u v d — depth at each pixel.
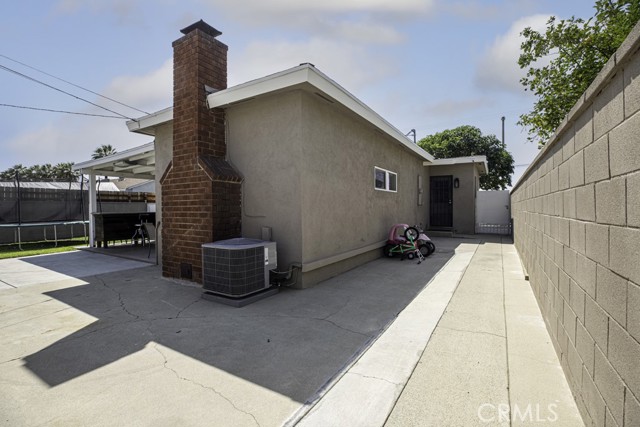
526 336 3.08
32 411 2.01
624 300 1.36
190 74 5.27
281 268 5.02
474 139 19.36
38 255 8.55
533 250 4.51
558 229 2.69
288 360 2.67
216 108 5.44
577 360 2.03
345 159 6.06
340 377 2.40
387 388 2.25
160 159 6.67
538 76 6.97
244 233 5.42
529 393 2.16
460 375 2.40
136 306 4.11
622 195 1.39
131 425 1.88
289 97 4.87
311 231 5.05
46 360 2.68
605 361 1.56
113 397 2.16
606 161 1.58
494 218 13.59
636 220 1.25
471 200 12.62
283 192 4.97
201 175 5.09
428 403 2.07
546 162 3.33
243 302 4.12
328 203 5.52
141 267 6.67
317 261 5.12
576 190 2.13
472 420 1.90
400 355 2.74
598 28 6.02
